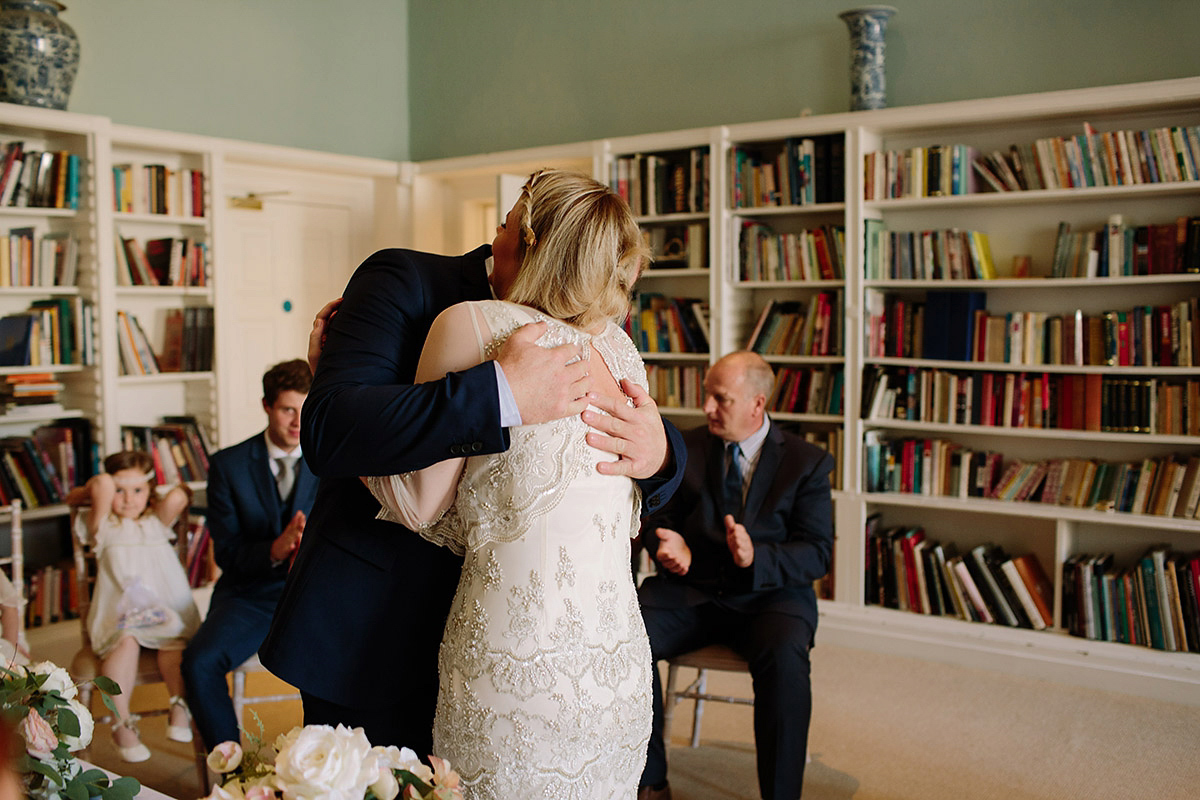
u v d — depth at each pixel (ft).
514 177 15.99
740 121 15.24
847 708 11.02
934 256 12.89
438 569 4.90
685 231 15.08
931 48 13.46
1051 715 10.77
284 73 16.98
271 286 16.98
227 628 8.73
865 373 13.26
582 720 4.36
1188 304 11.33
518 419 4.14
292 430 9.23
